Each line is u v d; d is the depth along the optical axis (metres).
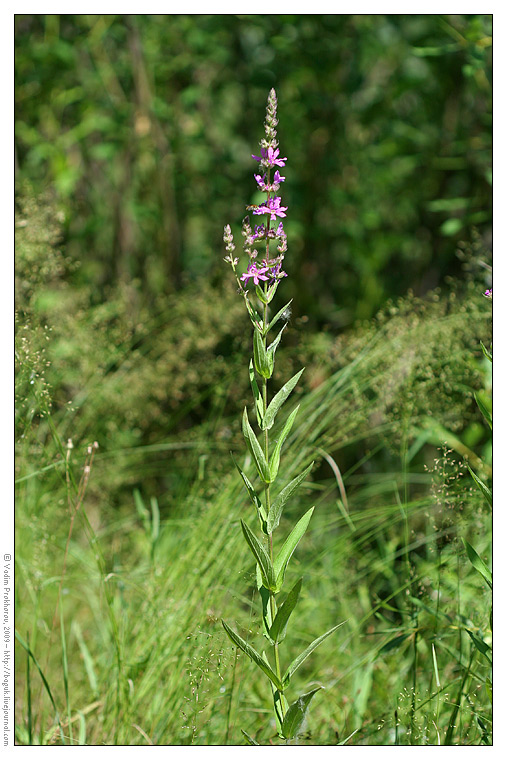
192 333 3.82
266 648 2.77
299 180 4.62
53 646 3.27
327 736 2.56
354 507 3.60
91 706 2.63
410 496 3.71
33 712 2.83
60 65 4.44
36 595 3.06
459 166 4.20
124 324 4.01
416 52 3.63
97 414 3.84
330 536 3.52
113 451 3.74
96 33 4.44
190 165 4.78
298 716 1.81
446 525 2.99
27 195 3.54
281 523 3.38
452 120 4.42
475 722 2.49
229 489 2.96
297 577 2.98
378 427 3.14
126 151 4.62
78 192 4.67
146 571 3.28
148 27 4.56
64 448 3.40
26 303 3.29
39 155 4.29
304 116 4.57
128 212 4.65
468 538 2.96
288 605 1.78
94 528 3.88
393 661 2.90
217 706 2.65
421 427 3.12
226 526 2.85
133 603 3.23
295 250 4.58
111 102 4.60
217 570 2.78
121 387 3.77
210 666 2.51
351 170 4.68
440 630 2.67
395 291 4.74
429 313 3.29
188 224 4.91
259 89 4.58
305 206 4.58
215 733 2.58
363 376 3.16
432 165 4.34
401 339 3.13
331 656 2.93
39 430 3.54
